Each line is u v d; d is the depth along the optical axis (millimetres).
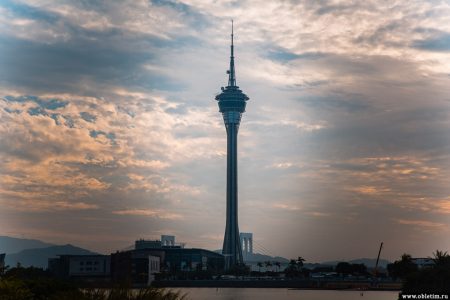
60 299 62469
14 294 71250
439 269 176000
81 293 61594
